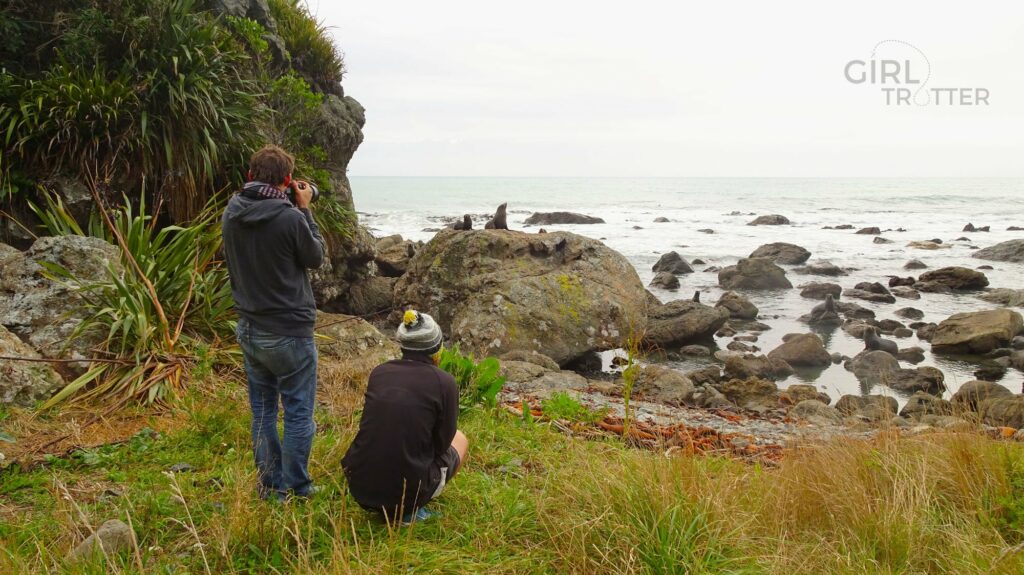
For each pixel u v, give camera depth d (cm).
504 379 623
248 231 379
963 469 455
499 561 356
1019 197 8531
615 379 1151
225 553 329
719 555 354
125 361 600
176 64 828
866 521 395
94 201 790
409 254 1728
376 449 371
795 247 2681
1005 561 355
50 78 803
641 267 2520
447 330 1252
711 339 1505
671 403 912
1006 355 1389
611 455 523
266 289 386
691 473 426
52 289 633
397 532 363
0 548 325
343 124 1319
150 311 649
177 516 383
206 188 900
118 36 859
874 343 1409
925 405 968
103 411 555
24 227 738
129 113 815
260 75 1086
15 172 771
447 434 387
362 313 1358
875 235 3797
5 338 578
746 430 727
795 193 10181
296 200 409
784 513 409
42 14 864
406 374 385
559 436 583
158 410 570
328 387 648
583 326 1170
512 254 1261
